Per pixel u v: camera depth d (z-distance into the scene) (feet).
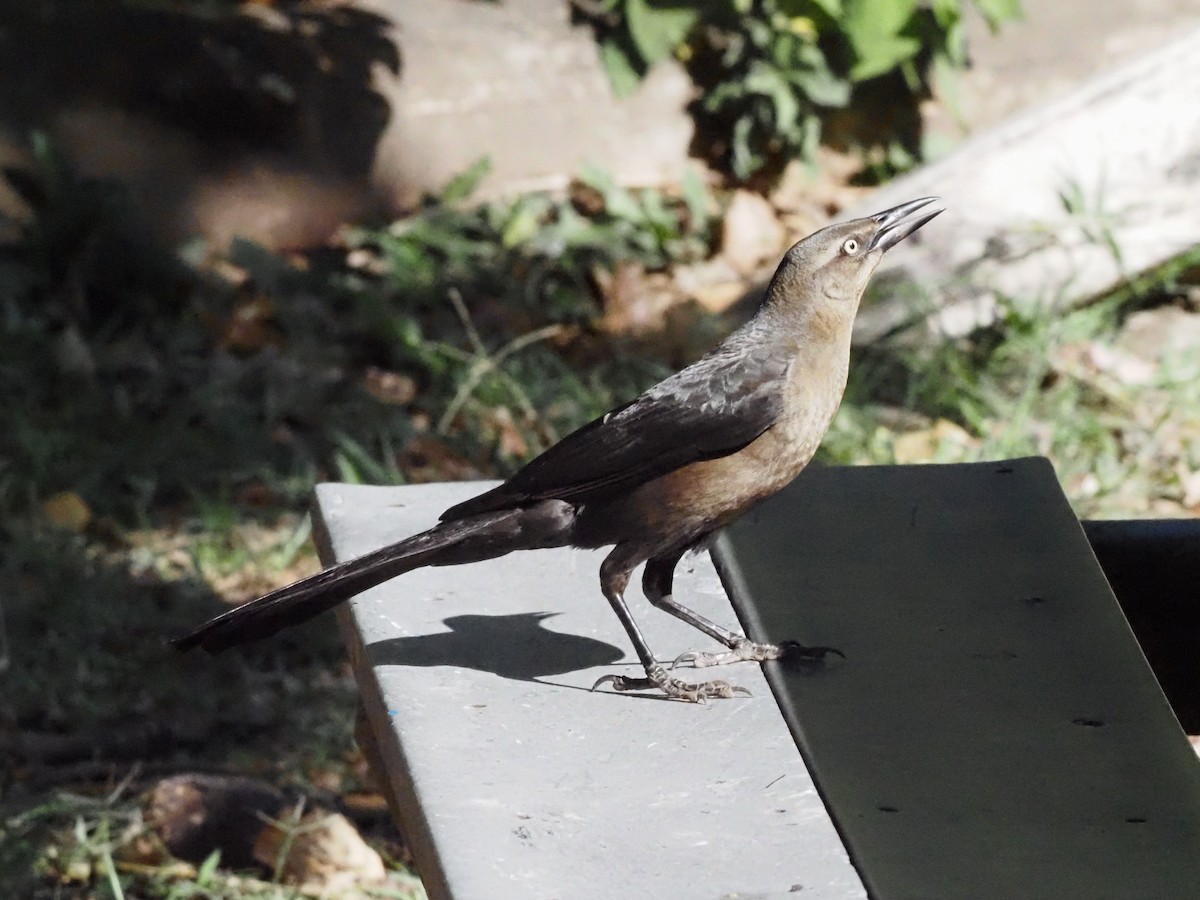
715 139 52.85
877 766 17.24
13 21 47.73
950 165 45.65
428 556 19.39
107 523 38.22
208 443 41.19
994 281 43.91
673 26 51.34
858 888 15.21
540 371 43.57
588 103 51.85
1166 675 22.89
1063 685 18.83
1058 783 16.98
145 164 48.24
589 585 21.72
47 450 39.70
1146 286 44.98
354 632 20.36
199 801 28.14
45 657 33.50
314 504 23.18
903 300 43.45
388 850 28.60
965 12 53.98
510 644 19.99
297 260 48.70
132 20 48.42
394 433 41.37
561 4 52.16
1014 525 22.27
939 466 23.84
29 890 26.76
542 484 19.52
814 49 51.03
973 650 19.57
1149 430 40.27
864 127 53.36
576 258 48.60
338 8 50.62
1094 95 46.01
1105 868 15.53
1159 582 22.50
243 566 36.88
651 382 43.75
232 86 48.42
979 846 15.84
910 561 21.49
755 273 49.14
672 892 15.06
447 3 51.47
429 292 47.01
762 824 16.25
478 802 16.39
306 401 42.14
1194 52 46.39
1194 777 17.15
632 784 16.92
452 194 49.62
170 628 34.63
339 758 31.22
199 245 47.24
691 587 21.49
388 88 50.11
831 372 20.33
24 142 47.47
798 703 18.48
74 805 28.66
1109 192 45.21
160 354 44.42
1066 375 42.09
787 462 20.04
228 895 26.73
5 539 37.63
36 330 43.83
